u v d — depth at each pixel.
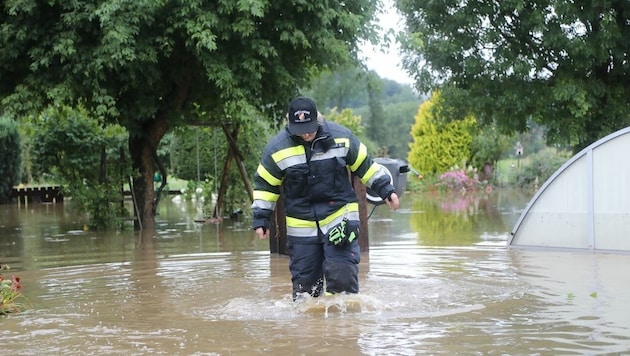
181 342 4.96
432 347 4.66
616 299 6.10
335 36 14.75
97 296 6.88
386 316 5.58
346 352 4.58
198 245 11.40
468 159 34.38
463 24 18.12
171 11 13.43
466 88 18.89
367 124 57.53
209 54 13.84
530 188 31.73
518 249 9.74
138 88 14.57
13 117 13.49
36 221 17.77
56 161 16.00
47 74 13.69
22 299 6.79
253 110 13.91
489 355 4.46
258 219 6.06
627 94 18.28
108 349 4.84
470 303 6.04
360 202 9.56
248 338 5.01
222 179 16.95
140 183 15.53
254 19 13.98
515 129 19.00
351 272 6.05
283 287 7.09
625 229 9.11
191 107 16.23
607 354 4.44
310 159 5.93
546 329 5.09
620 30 17.12
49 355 4.73
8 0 13.03
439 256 9.14
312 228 6.07
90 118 16.31
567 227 9.55
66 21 13.02
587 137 18.22
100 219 15.11
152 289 7.19
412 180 31.95
